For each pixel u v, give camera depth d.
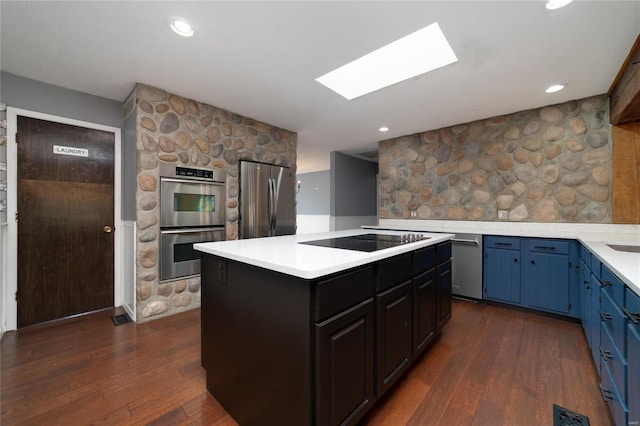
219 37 1.89
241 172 3.38
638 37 1.84
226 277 1.45
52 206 2.62
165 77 2.46
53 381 1.68
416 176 4.19
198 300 2.96
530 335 2.30
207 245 1.67
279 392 1.15
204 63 2.23
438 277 2.11
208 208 3.07
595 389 1.60
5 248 2.38
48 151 2.58
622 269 1.22
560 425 1.33
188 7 1.61
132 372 1.78
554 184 3.03
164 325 2.51
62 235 2.67
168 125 2.75
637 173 2.58
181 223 2.85
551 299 2.64
